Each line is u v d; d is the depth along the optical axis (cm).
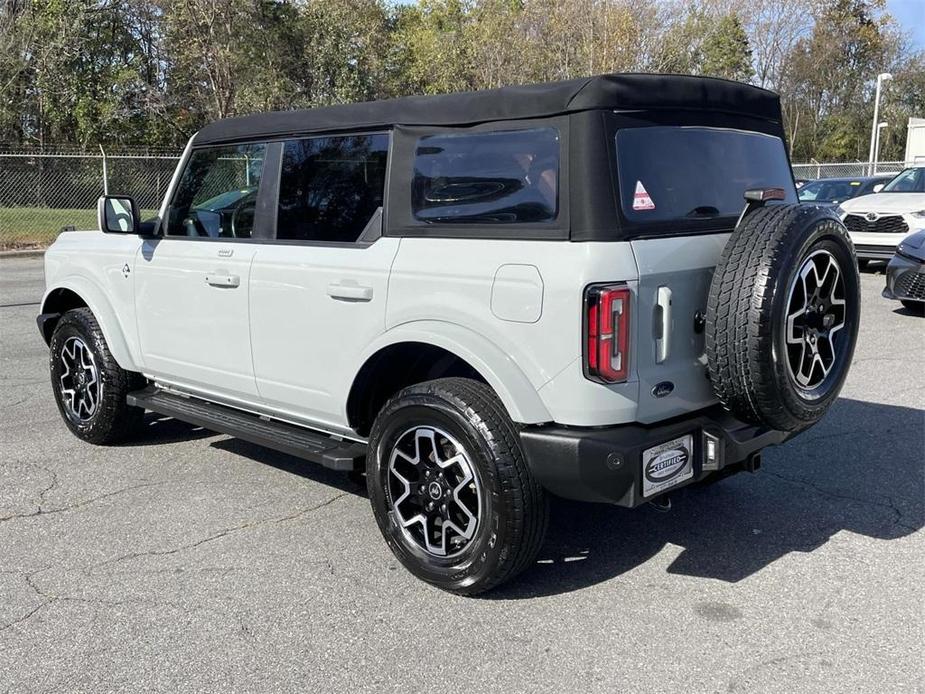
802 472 506
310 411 424
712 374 336
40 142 3219
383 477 374
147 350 511
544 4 3569
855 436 570
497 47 3625
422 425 356
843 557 396
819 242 335
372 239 386
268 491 485
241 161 452
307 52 3262
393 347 377
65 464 531
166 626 339
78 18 3109
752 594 362
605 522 440
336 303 394
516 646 324
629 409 323
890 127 5853
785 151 426
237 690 297
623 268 314
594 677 303
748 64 4706
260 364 440
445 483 357
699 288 345
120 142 3291
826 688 294
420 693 295
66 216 2098
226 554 404
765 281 316
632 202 327
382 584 374
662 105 345
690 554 402
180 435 593
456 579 354
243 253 441
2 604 357
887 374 734
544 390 325
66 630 337
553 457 325
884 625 335
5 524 439
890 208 1295
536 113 333
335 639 330
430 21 4638
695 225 354
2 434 591
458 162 357
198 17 3116
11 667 312
